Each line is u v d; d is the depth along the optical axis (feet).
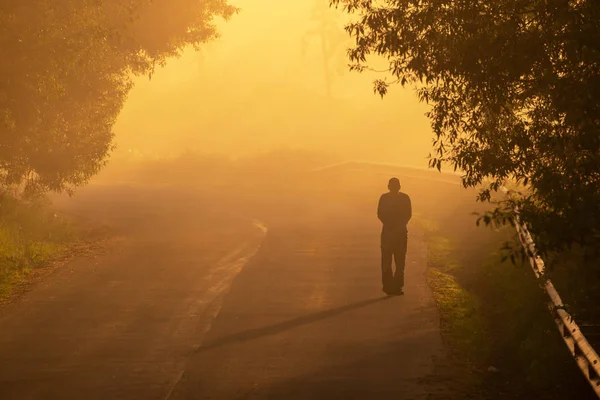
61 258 138.92
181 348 79.25
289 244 149.79
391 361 73.56
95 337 84.02
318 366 72.43
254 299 101.71
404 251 101.30
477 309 91.40
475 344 76.64
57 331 86.79
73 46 130.93
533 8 55.36
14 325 89.92
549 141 53.88
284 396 64.44
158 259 136.05
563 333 65.46
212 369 72.13
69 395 65.36
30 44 125.80
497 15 56.44
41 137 164.25
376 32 64.03
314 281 112.88
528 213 52.75
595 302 75.66
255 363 73.77
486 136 64.13
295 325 87.66
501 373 69.05
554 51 53.83
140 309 97.19
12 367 73.41
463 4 57.47
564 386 62.64
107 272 124.16
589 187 50.98
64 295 106.32
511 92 58.95
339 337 82.23
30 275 122.11
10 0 123.34
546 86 54.24
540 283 77.82
